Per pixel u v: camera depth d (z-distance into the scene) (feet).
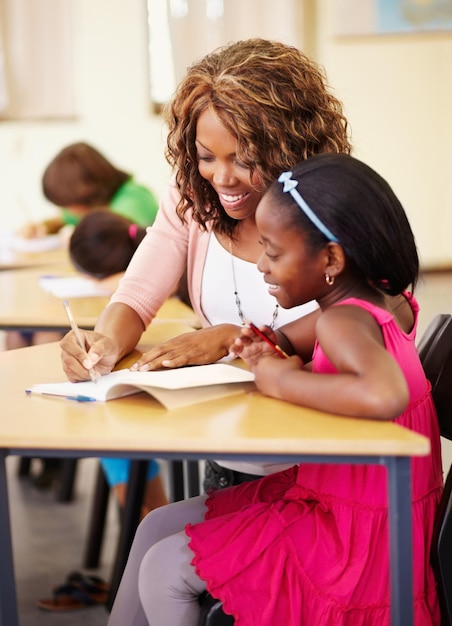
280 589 4.24
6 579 4.14
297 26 21.17
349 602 4.23
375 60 22.24
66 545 8.77
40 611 7.41
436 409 4.83
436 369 4.84
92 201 11.43
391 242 4.26
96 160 11.47
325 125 5.10
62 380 5.00
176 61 20.74
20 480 10.85
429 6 22.22
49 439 3.89
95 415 4.22
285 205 4.31
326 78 5.38
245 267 5.74
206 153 5.13
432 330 5.08
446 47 22.63
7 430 4.00
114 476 7.88
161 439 3.81
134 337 5.75
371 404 3.85
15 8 20.34
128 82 21.04
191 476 7.55
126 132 21.21
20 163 20.92
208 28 20.65
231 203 5.28
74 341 4.98
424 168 23.04
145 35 20.89
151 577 4.48
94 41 20.80
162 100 21.21
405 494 3.80
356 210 4.22
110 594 7.27
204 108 5.03
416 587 4.42
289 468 5.21
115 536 8.96
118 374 5.01
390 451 3.69
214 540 4.35
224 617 4.31
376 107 22.45
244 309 5.81
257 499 4.87
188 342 5.17
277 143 4.94
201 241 5.90
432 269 23.43
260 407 4.27
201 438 3.79
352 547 4.29
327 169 4.30
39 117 20.80
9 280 9.76
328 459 3.78
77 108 20.94
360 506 4.30
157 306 5.99
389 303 4.58
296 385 4.22
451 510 4.33
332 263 4.30
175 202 6.04
